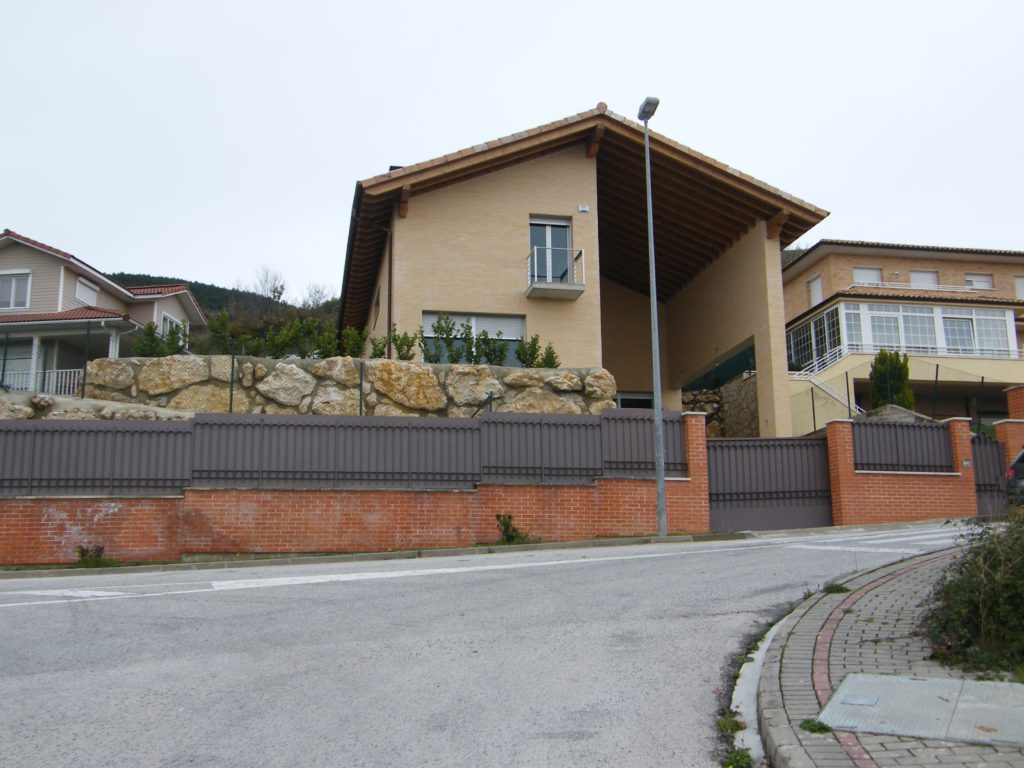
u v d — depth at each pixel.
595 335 26.03
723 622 8.38
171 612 9.30
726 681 6.68
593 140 26.38
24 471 16.38
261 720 5.98
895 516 20.08
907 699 5.62
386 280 26.92
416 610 9.24
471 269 25.69
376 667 7.14
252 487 16.81
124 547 16.22
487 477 17.80
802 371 35.72
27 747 5.53
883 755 4.80
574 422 18.45
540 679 6.78
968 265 42.94
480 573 11.74
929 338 36.62
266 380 20.55
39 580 13.15
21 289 34.41
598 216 29.91
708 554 13.23
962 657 6.35
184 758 5.34
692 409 33.47
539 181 26.58
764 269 27.50
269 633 8.32
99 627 8.62
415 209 25.66
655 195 28.34
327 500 17.02
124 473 16.59
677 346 34.59
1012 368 35.09
